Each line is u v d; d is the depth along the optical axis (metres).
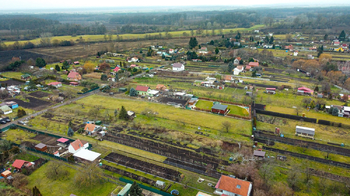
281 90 127.69
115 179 61.25
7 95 118.12
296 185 58.78
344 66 170.12
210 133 84.25
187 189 57.59
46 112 100.69
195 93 123.44
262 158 68.81
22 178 59.12
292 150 74.12
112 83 140.12
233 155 70.94
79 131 83.75
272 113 98.88
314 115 98.12
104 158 69.81
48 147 74.81
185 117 96.56
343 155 71.38
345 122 91.50
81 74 159.62
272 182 59.03
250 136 82.12
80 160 68.50
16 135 81.81
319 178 61.19
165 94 122.81
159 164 67.19
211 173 63.41
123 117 94.31
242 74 160.50
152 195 55.31
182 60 199.62
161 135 82.69
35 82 138.12
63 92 123.25
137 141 79.19
